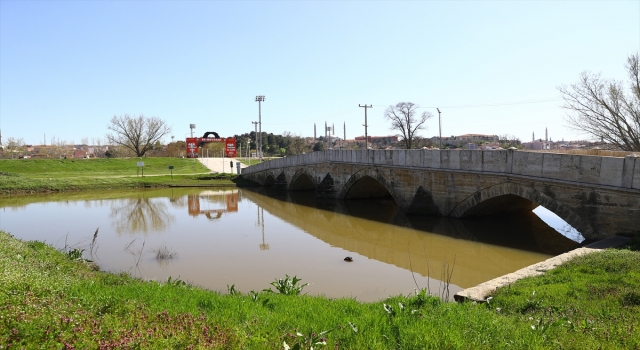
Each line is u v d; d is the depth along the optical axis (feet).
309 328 22.53
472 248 64.03
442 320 23.67
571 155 57.72
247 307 27.07
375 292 43.83
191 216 102.12
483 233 73.31
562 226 78.38
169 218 99.04
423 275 50.80
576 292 29.76
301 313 26.35
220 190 168.66
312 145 434.71
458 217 79.51
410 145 225.35
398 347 20.26
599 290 29.81
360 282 47.60
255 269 53.52
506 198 74.95
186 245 68.59
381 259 58.75
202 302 28.53
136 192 161.58
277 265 55.47
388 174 97.35
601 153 86.02
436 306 27.48
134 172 235.20
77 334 18.31
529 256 59.11
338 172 121.19
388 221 87.86
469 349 19.58
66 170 229.86
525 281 34.27
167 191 165.27
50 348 16.67
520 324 23.53
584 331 22.04
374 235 75.25
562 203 59.06
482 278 49.75
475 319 24.04
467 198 76.95
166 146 358.84
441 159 82.07
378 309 27.43
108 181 176.45
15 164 225.15
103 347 17.39
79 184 168.86
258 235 77.30
